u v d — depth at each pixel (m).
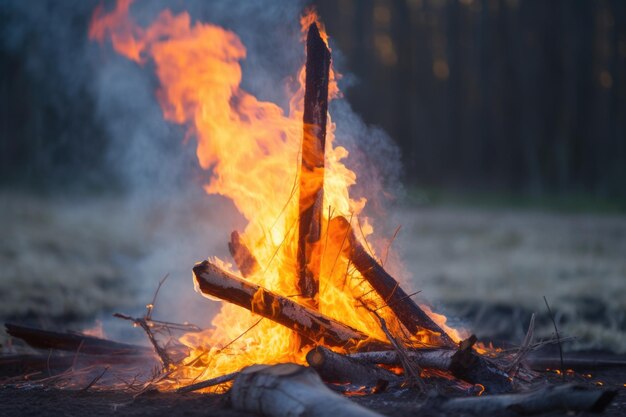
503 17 41.69
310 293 5.76
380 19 42.56
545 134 40.16
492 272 14.30
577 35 40.41
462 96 41.84
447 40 42.22
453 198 33.56
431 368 5.38
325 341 5.57
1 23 33.41
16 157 33.78
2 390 5.68
